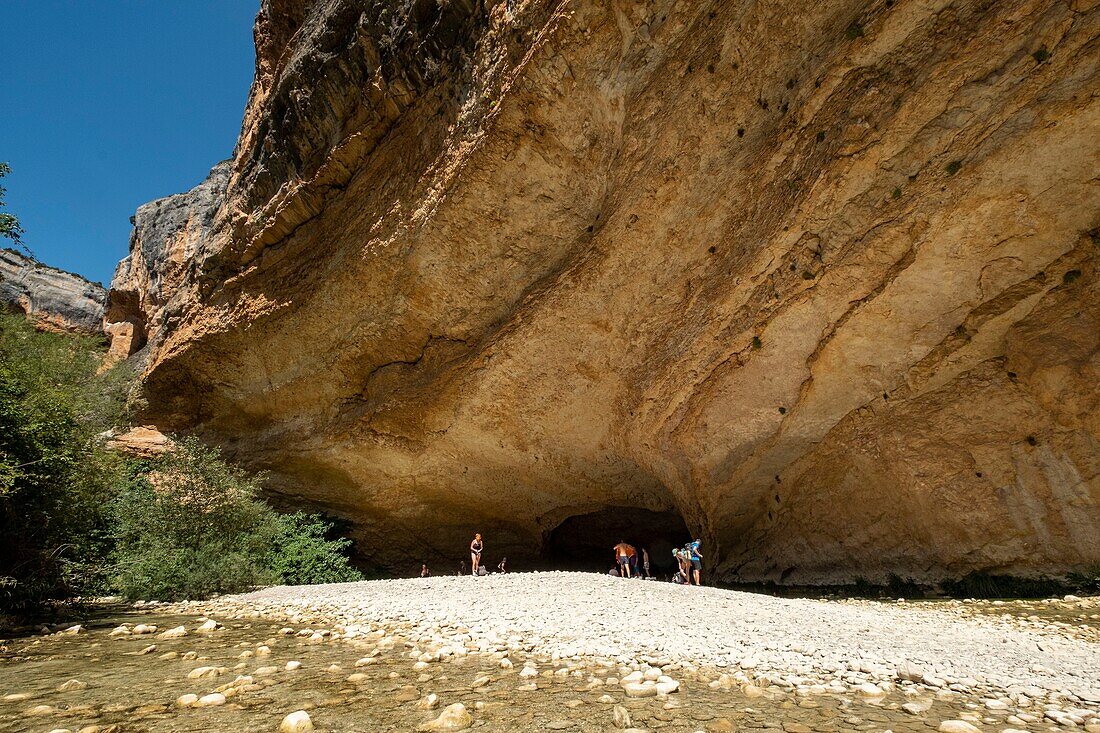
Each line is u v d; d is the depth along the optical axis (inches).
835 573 478.3
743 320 437.4
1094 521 337.4
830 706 156.6
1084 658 207.6
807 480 492.4
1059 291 350.3
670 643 233.0
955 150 329.1
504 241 543.8
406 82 569.0
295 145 690.8
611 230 482.9
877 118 342.6
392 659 222.5
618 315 519.2
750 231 420.2
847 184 359.9
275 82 778.2
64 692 175.6
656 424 527.8
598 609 302.5
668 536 852.0
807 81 374.3
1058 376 346.3
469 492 754.2
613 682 182.1
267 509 693.3
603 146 472.1
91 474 466.6
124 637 293.6
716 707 155.3
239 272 763.4
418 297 609.9
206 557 546.3
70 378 689.6
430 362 648.4
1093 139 302.0
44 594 388.5
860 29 341.4
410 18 550.6
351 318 665.6
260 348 746.8
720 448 512.7
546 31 429.7
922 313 382.9
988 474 378.9
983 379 383.9
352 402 725.9
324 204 675.4
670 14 404.5
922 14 325.1
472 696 167.8
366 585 477.1
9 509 368.8
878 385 425.7
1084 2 281.3
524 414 612.1
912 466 407.5
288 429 788.6
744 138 418.3
